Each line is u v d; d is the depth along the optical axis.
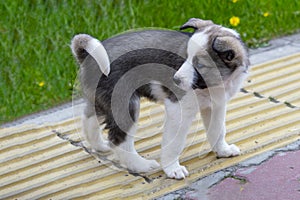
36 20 5.62
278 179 3.68
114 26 5.65
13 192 3.64
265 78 4.96
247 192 3.58
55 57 5.25
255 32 5.80
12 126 4.45
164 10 5.91
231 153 3.96
